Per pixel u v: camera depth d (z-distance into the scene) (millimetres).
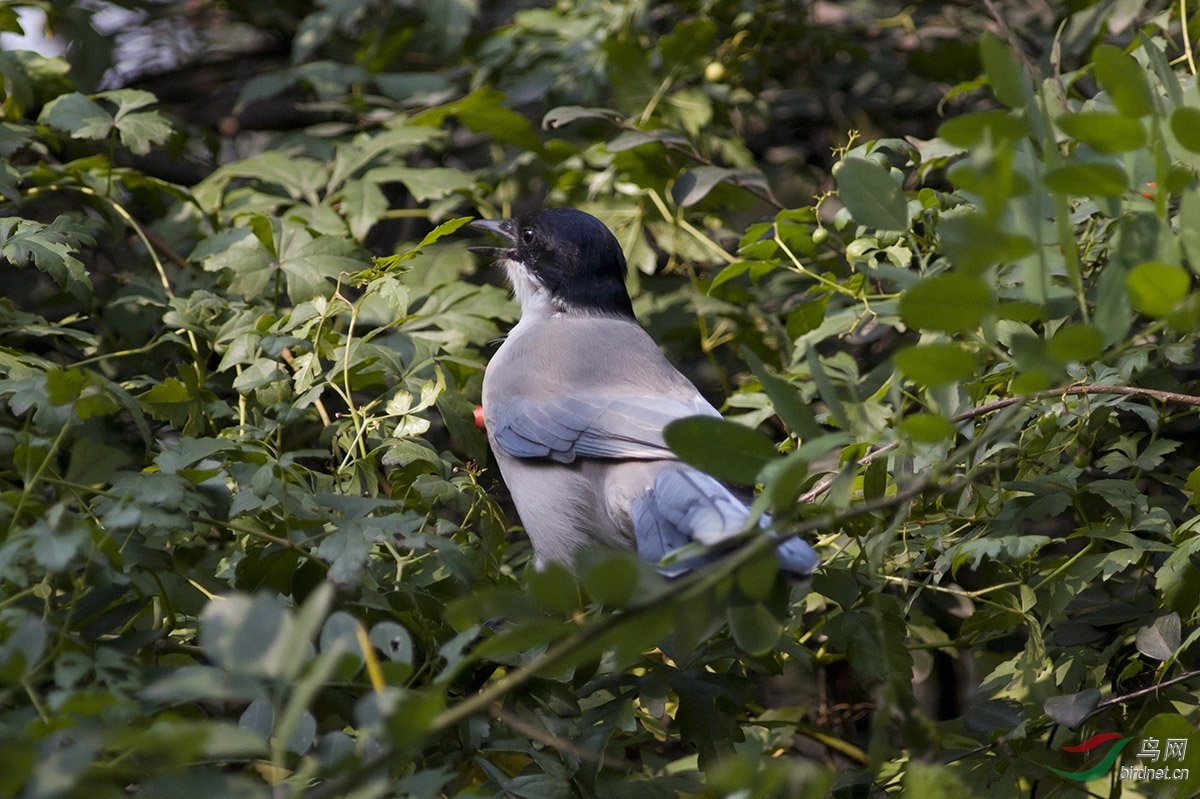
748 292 8977
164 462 5070
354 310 6484
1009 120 3412
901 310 3270
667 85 9484
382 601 5242
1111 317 3451
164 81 12258
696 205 9531
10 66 8180
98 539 4328
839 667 7262
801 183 10938
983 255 3154
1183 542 5730
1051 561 6258
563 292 8773
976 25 11008
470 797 3705
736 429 3676
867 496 5680
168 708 4574
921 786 3580
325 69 10820
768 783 3342
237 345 6617
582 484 7336
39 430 5242
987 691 6215
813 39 10539
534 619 3377
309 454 5336
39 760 2855
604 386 7621
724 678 5590
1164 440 6488
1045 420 6129
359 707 2943
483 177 10117
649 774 6223
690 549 3891
